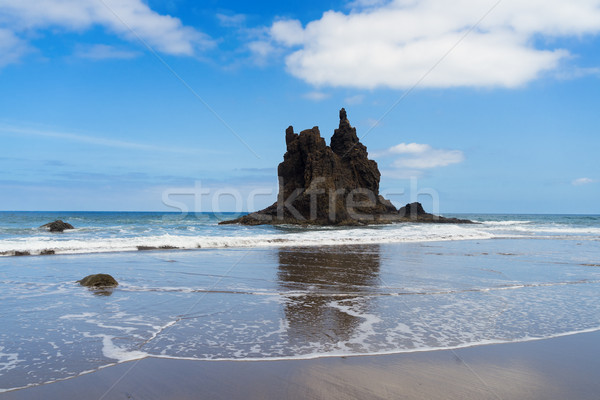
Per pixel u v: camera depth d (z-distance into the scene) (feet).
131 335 21.93
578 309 28.81
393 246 75.41
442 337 22.06
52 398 14.66
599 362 18.92
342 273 43.06
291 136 187.83
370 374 17.06
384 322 24.82
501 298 31.96
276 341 21.12
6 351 19.35
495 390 15.79
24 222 165.48
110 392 15.16
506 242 88.22
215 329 23.12
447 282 38.55
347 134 192.85
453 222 192.34
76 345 20.27
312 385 15.96
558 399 15.15
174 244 65.98
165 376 16.65
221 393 15.17
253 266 47.03
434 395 15.26
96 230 114.32
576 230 139.44
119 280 37.52
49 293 32.07
